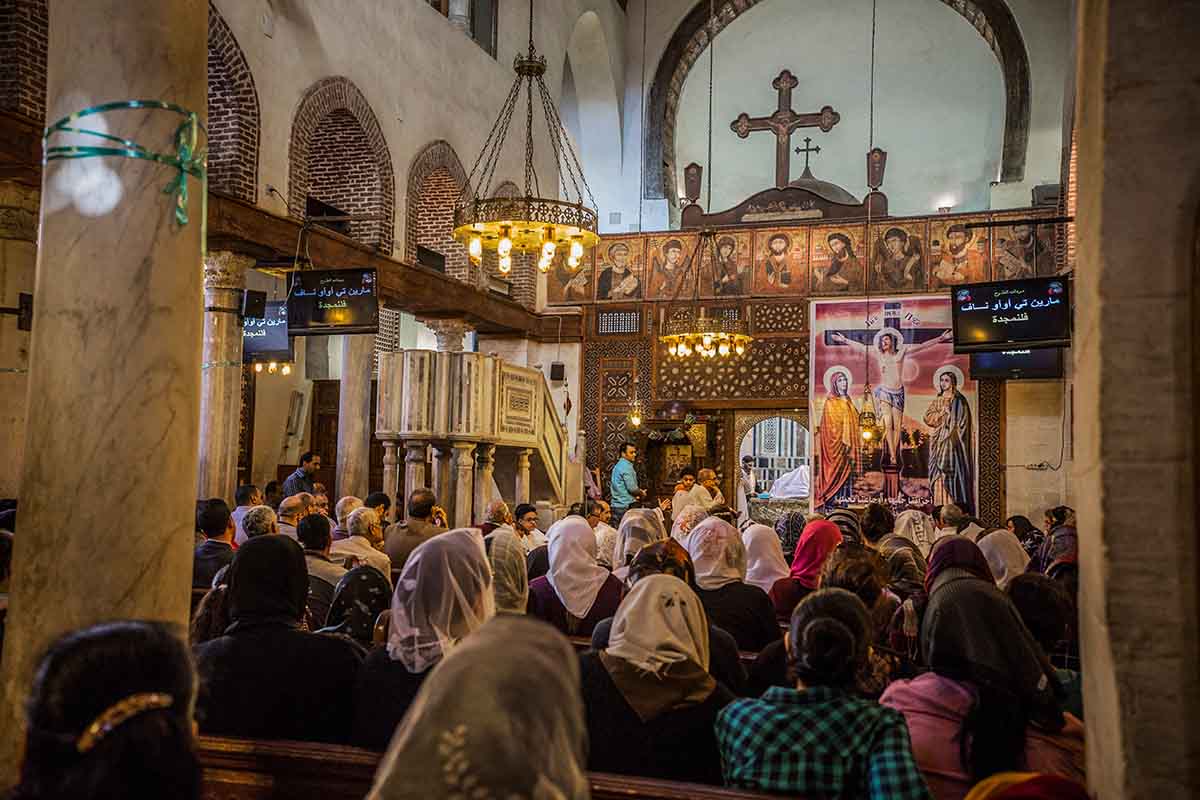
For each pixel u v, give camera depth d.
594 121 25.66
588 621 5.98
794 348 20.23
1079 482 2.74
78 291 3.40
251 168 12.98
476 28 19.64
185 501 3.53
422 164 17.19
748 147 27.91
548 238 12.41
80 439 3.36
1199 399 2.41
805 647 2.82
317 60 14.39
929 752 3.28
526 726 1.34
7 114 9.66
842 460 19.30
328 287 13.12
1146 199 2.45
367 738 3.43
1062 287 14.33
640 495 17.70
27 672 3.33
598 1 24.38
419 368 13.55
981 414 18.86
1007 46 23.50
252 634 3.62
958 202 26.44
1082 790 2.50
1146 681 2.39
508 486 16.31
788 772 2.72
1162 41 2.44
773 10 27.30
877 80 27.05
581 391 21.41
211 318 12.40
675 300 20.98
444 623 3.48
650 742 3.19
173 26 3.54
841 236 20.03
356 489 15.32
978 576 4.41
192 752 1.47
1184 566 2.39
